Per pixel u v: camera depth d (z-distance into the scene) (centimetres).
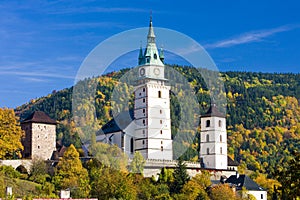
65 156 13425
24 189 11525
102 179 11706
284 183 5544
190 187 13725
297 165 5512
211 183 15750
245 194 15412
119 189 11512
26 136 16625
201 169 17338
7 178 12056
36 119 16612
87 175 13025
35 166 13925
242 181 16662
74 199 8262
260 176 19250
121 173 12369
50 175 13775
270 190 16550
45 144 16688
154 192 13112
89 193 11450
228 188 14650
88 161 13725
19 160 14412
